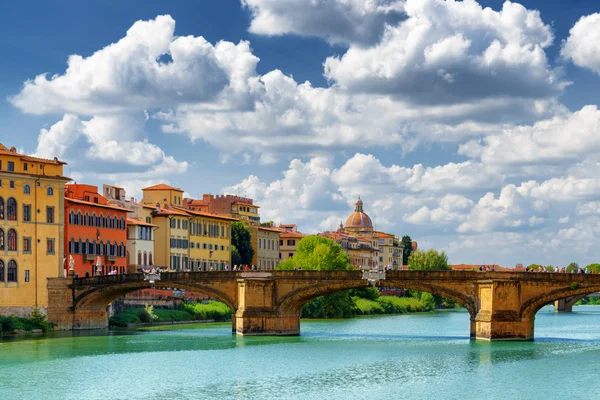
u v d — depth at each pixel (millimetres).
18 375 100000
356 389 91562
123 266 187250
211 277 144375
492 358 113625
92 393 89750
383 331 161250
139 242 195625
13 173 145500
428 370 103500
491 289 133125
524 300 134500
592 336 150875
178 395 88562
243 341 133000
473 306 136875
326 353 118625
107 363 108625
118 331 149750
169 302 178375
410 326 179375
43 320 148375
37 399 87062
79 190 177500
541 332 164125
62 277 150625
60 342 131375
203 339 135500
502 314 133625
